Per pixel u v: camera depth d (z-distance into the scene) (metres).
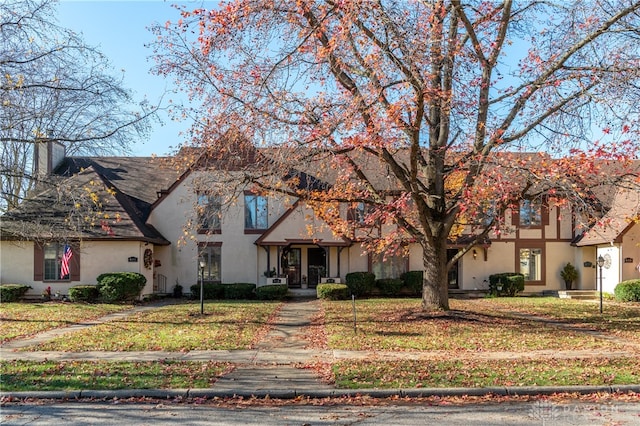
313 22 12.82
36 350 12.31
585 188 14.37
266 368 10.38
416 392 8.64
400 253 27.89
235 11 12.61
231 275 28.75
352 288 27.16
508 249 29.50
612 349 12.25
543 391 8.73
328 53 12.57
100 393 8.60
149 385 8.99
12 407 8.09
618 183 14.60
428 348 12.31
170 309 21.41
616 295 24.77
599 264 20.02
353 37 13.64
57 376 9.62
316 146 13.77
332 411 7.84
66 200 16.25
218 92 14.45
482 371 9.91
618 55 14.77
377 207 16.55
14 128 14.97
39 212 24.23
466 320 16.61
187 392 8.63
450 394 8.65
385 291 27.88
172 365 10.59
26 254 25.33
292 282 29.23
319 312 20.39
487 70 15.98
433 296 17.80
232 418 7.46
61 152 32.59
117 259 25.27
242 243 28.89
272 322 17.59
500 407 8.02
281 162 13.95
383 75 13.12
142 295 25.36
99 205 16.09
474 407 8.03
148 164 34.28
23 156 22.22
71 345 12.91
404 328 15.27
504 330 14.94
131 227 25.22
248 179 15.23
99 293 24.44
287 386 8.96
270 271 28.39
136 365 10.57
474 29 16.14
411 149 14.67
